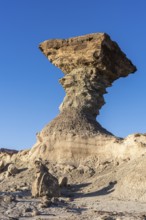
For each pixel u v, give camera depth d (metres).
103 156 38.12
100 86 45.06
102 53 42.91
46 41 46.59
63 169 37.28
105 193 29.42
